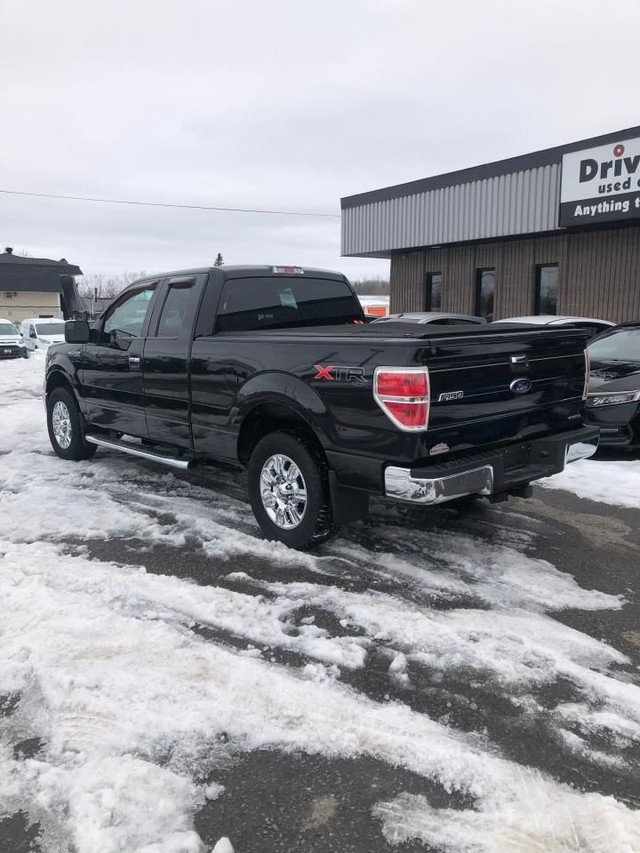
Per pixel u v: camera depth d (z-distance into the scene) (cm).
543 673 334
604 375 771
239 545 492
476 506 592
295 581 434
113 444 661
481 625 378
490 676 331
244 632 368
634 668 339
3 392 1408
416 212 1773
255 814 245
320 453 468
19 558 460
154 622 373
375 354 409
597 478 675
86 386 688
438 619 385
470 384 419
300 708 303
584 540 511
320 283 632
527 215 1509
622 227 1429
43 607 386
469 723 296
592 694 317
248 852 229
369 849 230
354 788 257
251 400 491
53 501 596
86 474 695
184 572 447
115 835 231
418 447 396
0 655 339
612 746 282
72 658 336
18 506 581
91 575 432
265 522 500
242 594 410
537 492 634
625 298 1462
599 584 434
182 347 555
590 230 1482
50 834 233
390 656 348
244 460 531
